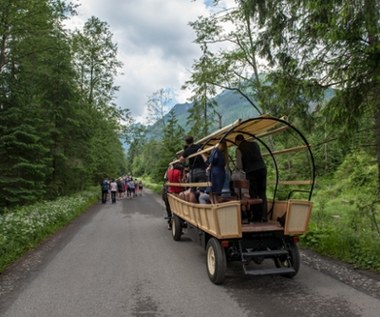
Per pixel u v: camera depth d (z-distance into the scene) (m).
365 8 7.12
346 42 7.35
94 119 33.84
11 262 8.67
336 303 5.53
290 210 6.79
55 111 23.30
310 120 9.77
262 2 12.34
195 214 8.09
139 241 11.23
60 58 23.70
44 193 22.03
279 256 6.82
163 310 5.46
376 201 9.15
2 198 18.12
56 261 8.70
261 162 7.88
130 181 36.94
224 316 5.17
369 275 6.91
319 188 24.52
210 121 25.58
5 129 18.22
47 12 19.98
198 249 9.96
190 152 9.55
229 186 7.90
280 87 9.84
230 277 7.18
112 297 6.09
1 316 5.36
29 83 21.02
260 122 7.34
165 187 13.44
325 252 8.76
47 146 22.67
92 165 31.31
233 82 21.91
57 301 5.94
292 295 5.98
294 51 10.28
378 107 7.92
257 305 5.56
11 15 18.36
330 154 25.91
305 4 8.63
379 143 8.80
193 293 6.21
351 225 9.59
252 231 6.73
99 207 24.44
